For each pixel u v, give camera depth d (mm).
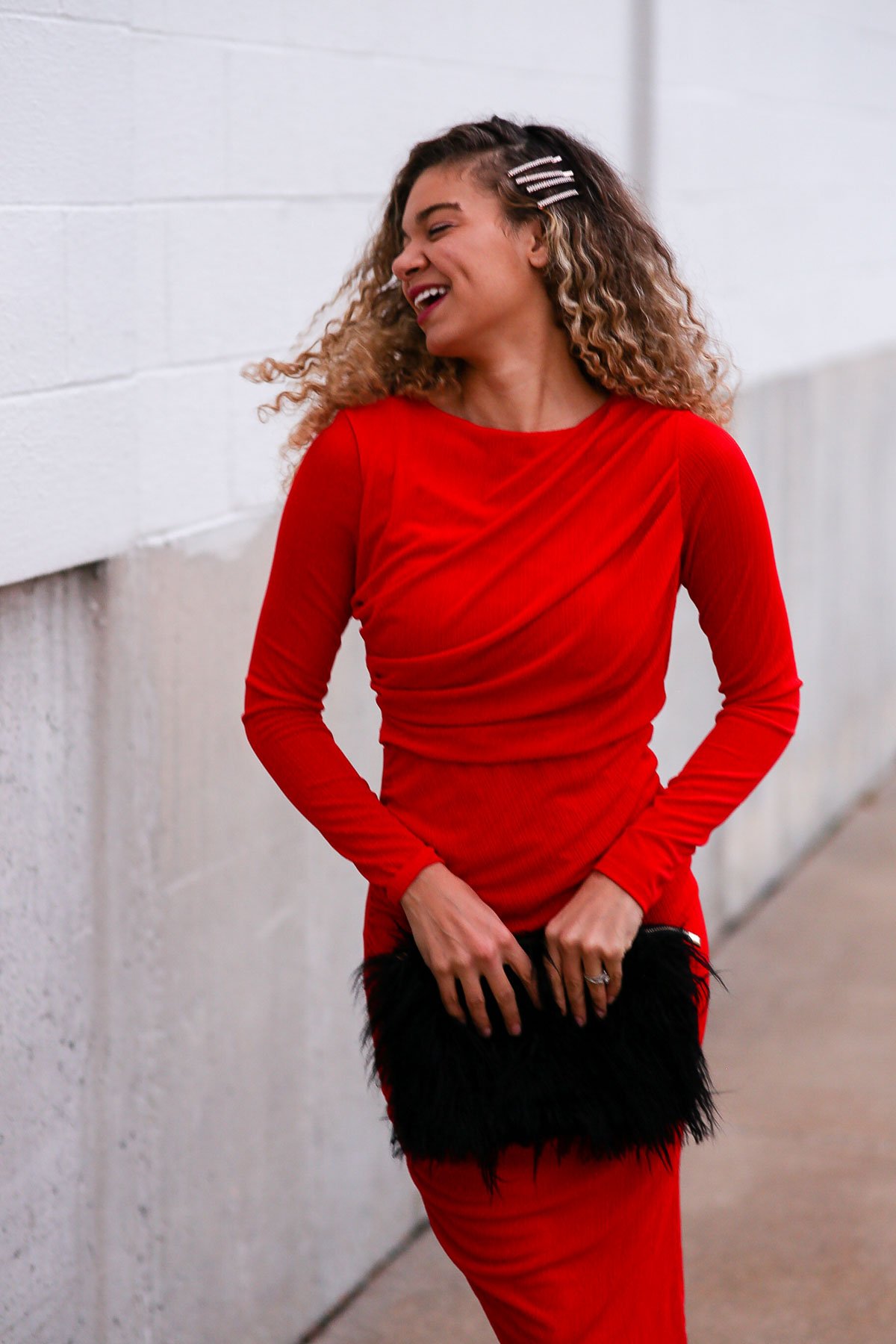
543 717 1722
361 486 1729
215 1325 2529
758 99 4629
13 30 1896
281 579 1782
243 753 2531
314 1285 2799
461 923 1709
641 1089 1740
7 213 1903
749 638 1810
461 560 1694
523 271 1724
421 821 1781
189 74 2295
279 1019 2662
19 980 2051
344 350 1821
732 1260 2984
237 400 2471
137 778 2264
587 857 1757
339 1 2672
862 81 5621
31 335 1959
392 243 1858
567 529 1698
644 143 3891
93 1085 2221
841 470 5637
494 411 1756
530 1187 1804
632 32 3820
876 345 5980
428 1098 1749
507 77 3256
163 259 2260
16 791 2021
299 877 2701
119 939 2250
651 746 4035
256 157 2477
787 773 5305
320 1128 2799
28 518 1970
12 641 1996
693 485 1742
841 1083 3770
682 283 1883
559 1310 1811
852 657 5953
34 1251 2107
